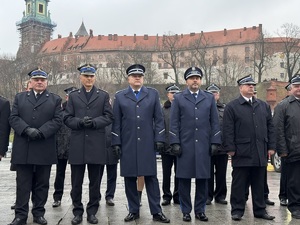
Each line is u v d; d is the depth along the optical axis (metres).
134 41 106.06
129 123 6.86
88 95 6.84
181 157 6.87
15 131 6.47
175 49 93.06
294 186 7.16
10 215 7.20
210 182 8.34
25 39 136.25
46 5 142.75
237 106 7.03
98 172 6.75
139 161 6.75
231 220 6.75
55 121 6.60
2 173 15.58
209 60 89.94
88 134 6.66
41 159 6.53
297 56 76.44
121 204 8.31
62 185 8.23
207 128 6.95
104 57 104.50
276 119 7.37
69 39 112.44
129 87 7.11
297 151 7.03
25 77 73.44
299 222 6.59
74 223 6.45
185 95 7.08
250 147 6.86
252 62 89.56
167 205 8.26
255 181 7.00
